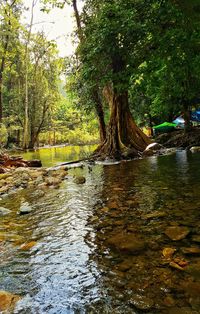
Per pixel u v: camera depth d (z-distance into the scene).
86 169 11.52
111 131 16.23
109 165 12.30
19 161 14.05
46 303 2.39
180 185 6.52
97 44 11.68
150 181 7.41
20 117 42.38
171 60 12.59
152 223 4.15
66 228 4.29
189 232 3.68
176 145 18.95
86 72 13.25
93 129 46.19
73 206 5.55
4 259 3.34
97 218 4.64
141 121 33.88
